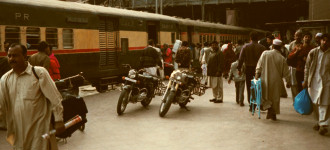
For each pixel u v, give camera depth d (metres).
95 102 10.62
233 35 31.31
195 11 54.69
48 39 10.73
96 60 12.78
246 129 6.98
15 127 3.56
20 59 3.52
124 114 8.73
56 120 3.59
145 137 6.54
